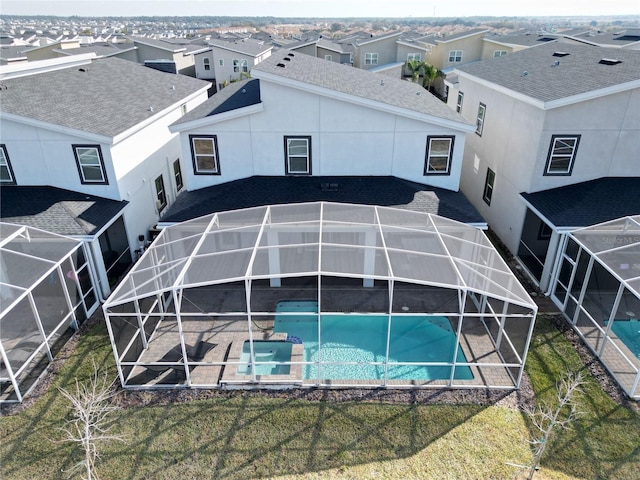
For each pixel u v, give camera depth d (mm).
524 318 12961
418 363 13219
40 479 10859
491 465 11094
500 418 12375
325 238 15891
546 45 28375
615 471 10883
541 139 18328
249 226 15992
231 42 67125
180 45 66812
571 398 12875
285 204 18047
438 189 20156
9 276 13867
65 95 21906
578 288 15922
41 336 14070
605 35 53812
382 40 63688
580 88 17844
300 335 16062
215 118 18781
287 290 18578
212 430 12070
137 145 21234
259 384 13484
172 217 18000
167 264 14375
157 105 24250
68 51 49719
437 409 12680
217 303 17766
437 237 15688
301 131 19250
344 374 14102
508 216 21375
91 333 15914
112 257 19250
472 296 17109
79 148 18609
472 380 13672
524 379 13672
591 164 18797
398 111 18672
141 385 13484
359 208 17688
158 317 16453
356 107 18734
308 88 18281
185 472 10984
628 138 18250
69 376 13867
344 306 17609
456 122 18812
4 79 21922
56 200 18672
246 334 15883
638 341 14672
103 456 11383
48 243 15812
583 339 15320
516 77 22422
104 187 19375
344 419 12375
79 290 16250
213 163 19969
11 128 18312
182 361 14266
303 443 11703
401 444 11656
